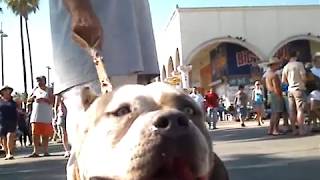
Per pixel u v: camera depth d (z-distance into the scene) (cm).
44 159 753
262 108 1339
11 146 827
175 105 157
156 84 166
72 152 187
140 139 135
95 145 159
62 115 754
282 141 721
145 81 247
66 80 227
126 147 140
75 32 204
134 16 235
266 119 1560
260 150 631
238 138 833
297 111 801
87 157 164
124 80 230
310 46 2428
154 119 135
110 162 149
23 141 1336
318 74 846
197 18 2373
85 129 169
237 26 2381
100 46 203
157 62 248
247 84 2381
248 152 617
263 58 2381
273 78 848
